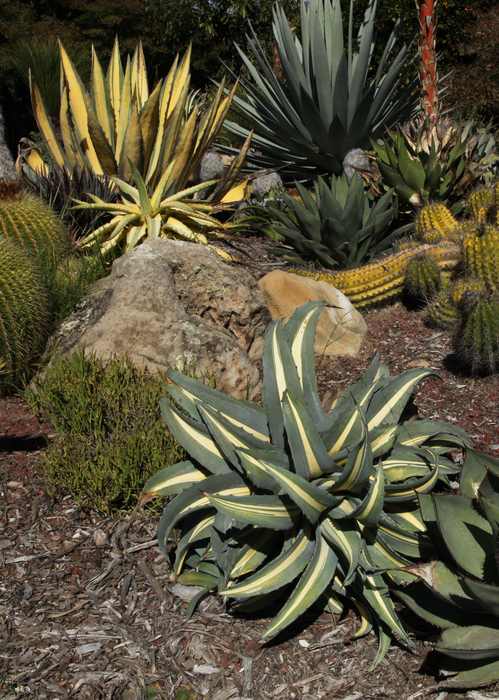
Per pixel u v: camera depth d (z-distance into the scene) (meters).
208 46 20.56
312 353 3.00
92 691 2.38
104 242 6.20
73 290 4.92
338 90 9.12
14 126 12.93
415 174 6.89
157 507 3.22
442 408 4.33
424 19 7.62
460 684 2.33
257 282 5.39
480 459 2.78
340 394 3.21
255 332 4.68
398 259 5.99
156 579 2.89
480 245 5.43
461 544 2.54
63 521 3.21
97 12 20.23
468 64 15.44
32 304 4.33
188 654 2.54
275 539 2.80
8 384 4.35
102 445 3.44
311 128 9.39
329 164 9.82
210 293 4.52
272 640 2.61
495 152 8.38
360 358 5.17
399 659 2.54
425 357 5.11
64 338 4.41
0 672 2.44
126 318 4.15
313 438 2.57
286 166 9.91
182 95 6.75
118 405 3.64
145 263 4.32
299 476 2.46
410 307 6.13
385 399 3.02
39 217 5.42
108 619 2.69
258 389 4.25
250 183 9.26
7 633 2.61
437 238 6.26
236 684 2.43
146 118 6.59
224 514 2.68
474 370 4.73
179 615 2.71
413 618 2.71
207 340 4.14
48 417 3.94
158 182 6.93
